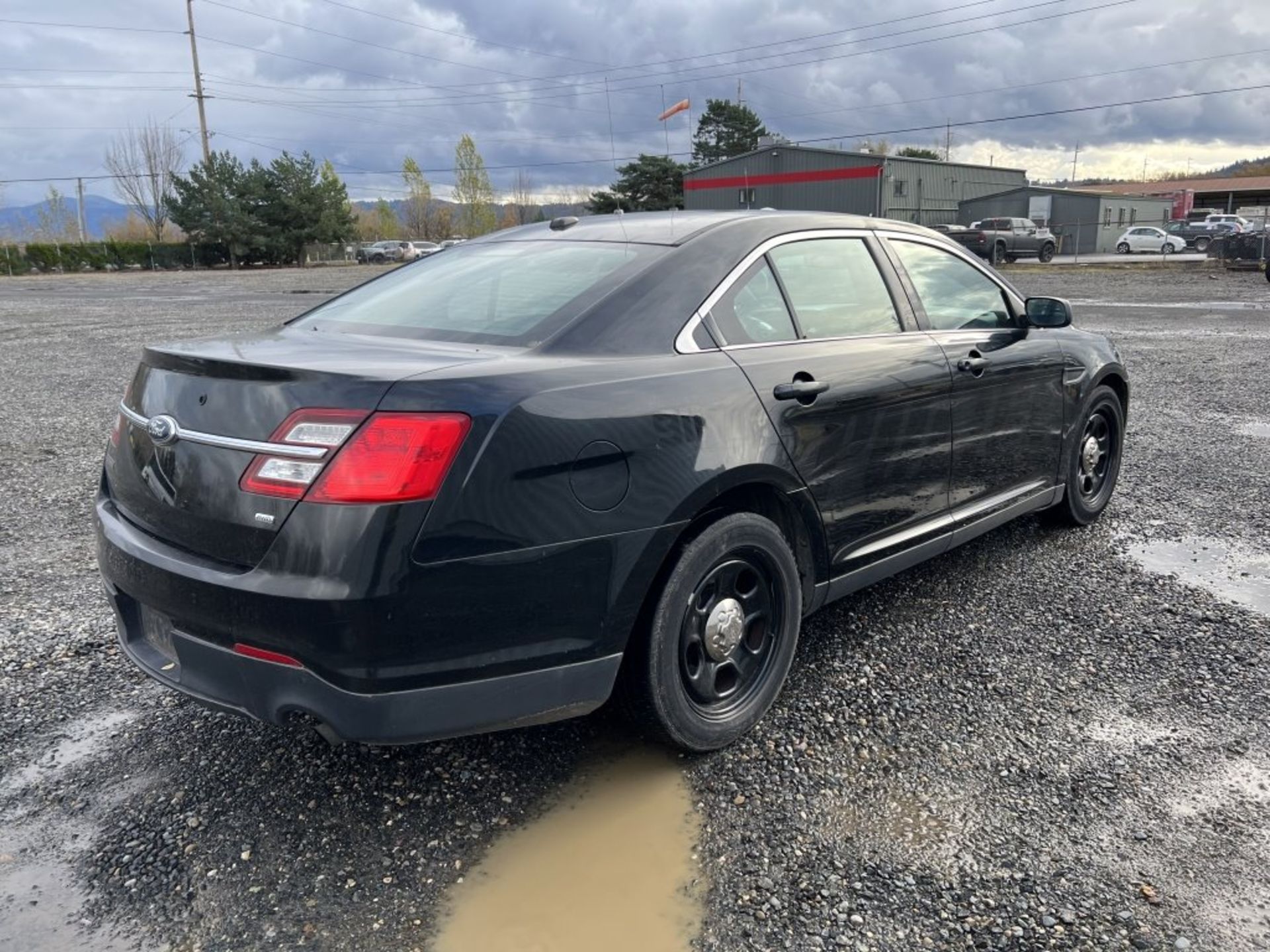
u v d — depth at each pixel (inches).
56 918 88.5
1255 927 85.9
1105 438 197.5
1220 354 452.4
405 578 86.7
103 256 2201.0
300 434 88.5
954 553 181.9
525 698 96.1
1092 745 115.4
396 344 108.0
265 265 2359.7
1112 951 83.2
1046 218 1889.8
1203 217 2635.3
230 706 96.0
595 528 96.5
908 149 3262.8
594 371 101.4
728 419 109.2
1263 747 114.6
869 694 128.7
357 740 90.4
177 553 97.0
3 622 154.3
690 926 87.4
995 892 90.7
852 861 95.7
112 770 112.6
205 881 93.6
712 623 112.2
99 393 382.9
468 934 86.6
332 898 91.3
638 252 120.3
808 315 129.3
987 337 157.5
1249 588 162.7
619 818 103.3
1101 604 156.9
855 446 126.9
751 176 1830.7
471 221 2982.3
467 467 88.8
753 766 112.6
